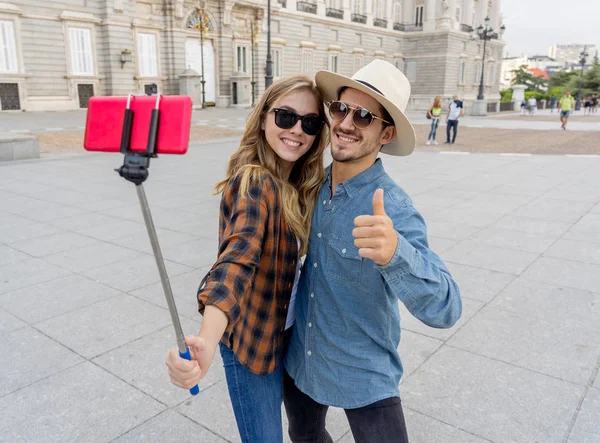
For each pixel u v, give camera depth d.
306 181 1.86
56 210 7.20
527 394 2.94
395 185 1.68
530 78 106.25
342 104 1.64
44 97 29.70
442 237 5.95
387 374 1.68
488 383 3.06
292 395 1.92
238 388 1.74
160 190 8.68
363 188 1.65
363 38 52.19
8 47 27.86
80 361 3.29
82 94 31.41
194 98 35.12
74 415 2.76
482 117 38.47
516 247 5.57
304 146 1.79
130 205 7.53
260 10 40.16
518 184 9.35
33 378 3.09
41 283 4.55
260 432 1.72
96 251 5.43
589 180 9.77
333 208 1.69
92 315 3.93
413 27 57.66
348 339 1.68
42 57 29.25
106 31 31.44
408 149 1.75
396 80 1.67
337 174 1.74
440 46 54.59
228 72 39.16
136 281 4.60
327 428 2.69
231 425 2.71
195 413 2.80
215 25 37.84
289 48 44.38
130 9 32.28
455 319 1.53
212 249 5.51
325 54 48.38
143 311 4.00
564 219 6.76
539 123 30.44
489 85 65.88
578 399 2.88
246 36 39.91
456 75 56.97
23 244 5.66
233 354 1.75
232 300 1.44
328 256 1.68
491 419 2.73
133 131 1.26
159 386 3.03
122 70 32.47
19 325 3.76
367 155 1.66
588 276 4.71
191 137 18.08
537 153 14.48
